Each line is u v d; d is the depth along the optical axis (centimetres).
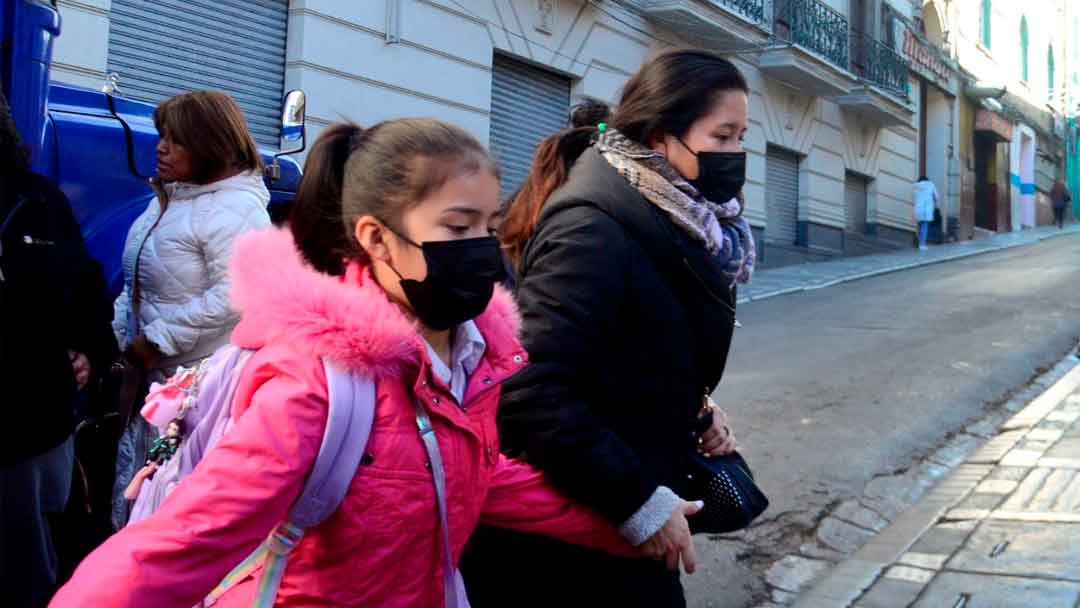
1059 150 3919
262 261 159
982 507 492
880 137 2422
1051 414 682
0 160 248
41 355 249
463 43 1248
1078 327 1046
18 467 247
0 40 273
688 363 221
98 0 858
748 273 247
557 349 204
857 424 667
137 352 308
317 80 1066
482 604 221
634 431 216
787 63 1834
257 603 151
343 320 147
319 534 153
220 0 988
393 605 157
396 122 165
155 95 932
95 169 366
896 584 401
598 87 1502
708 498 231
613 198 216
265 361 149
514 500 203
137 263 316
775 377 813
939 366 848
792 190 2064
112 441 314
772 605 406
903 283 1599
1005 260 2039
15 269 243
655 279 216
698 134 226
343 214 163
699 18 1591
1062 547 421
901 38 2478
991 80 3172
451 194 158
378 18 1133
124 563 132
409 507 154
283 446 142
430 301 160
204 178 317
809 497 528
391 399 154
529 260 219
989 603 371
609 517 202
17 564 250
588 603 215
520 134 1393
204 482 140
